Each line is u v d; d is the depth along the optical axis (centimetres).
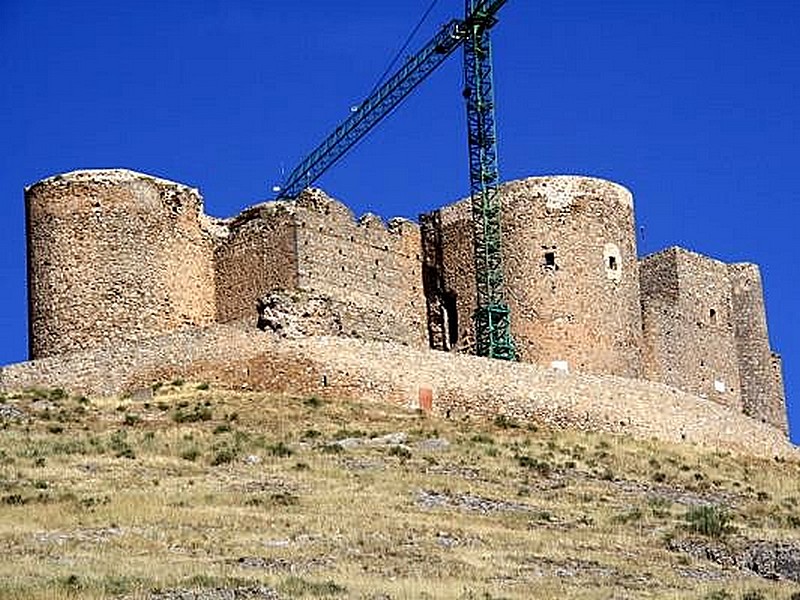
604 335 16962
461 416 14875
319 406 14238
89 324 15938
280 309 15438
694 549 10669
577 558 10044
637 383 15900
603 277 17112
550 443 14262
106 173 16275
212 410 13850
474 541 10275
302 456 12575
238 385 14600
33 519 10250
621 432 15500
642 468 13788
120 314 16050
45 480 11350
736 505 12631
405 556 9694
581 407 15412
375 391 14625
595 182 17338
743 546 10775
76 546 9575
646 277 19238
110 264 16100
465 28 19525
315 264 16575
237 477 11731
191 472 11850
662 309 18650
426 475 12231
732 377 19350
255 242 16725
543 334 16838
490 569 9481
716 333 19300
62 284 15975
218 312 16850
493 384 15125
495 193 17438
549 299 16900
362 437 13412
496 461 13150
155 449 12519
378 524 10475
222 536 9938
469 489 11956
